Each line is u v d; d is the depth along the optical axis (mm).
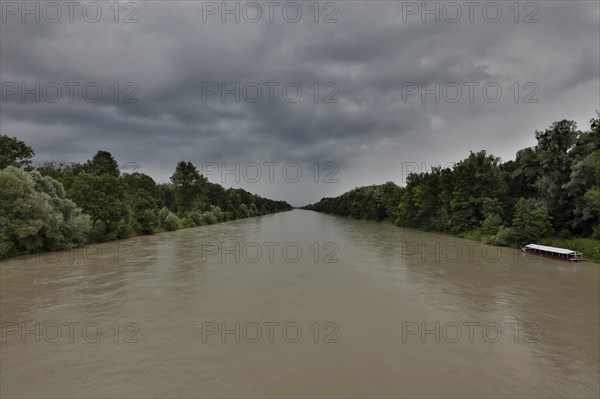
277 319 14164
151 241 43750
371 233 57844
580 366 10359
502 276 22578
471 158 52531
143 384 9094
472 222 49188
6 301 16672
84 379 9375
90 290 18734
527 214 36781
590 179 35062
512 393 8836
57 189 36094
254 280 21234
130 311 15141
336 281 21000
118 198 45062
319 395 8609
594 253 28875
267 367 10047
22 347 11445
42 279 21406
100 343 11750
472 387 9102
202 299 17016
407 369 10023
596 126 36656
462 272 23875
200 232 59312
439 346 11648
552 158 40688
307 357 10727
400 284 20281
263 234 56062
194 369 9922
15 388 8930
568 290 19031
